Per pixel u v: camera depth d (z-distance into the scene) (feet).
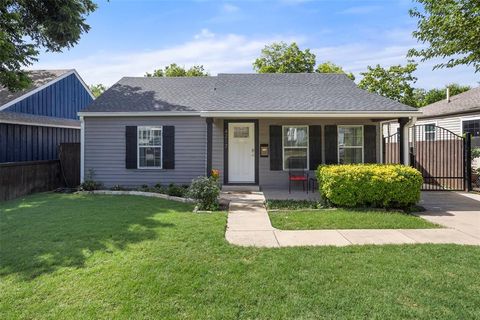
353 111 31.60
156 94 41.70
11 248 15.47
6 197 32.04
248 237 17.81
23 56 35.70
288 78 42.88
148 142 38.37
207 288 11.40
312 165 37.42
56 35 42.16
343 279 12.07
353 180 25.75
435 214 24.30
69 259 13.99
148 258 14.10
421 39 22.98
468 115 49.21
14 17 34.68
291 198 30.91
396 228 19.81
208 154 31.89
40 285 11.64
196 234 17.78
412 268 13.10
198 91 42.68
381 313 9.75
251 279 12.10
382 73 75.77
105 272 12.64
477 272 12.67
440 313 9.73
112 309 10.10
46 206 26.40
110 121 38.24
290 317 9.62
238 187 36.63
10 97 44.34
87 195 33.30
